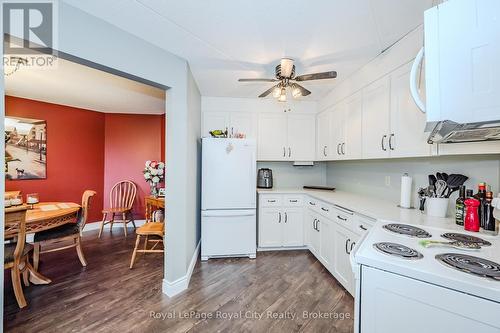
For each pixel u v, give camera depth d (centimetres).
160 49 194
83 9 145
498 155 138
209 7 142
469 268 80
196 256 280
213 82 274
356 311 94
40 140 351
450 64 78
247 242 286
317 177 380
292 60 206
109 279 233
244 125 337
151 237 366
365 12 145
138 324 167
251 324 167
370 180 261
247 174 286
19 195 251
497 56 71
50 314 177
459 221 141
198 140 305
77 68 236
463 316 71
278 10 144
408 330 81
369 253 95
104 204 425
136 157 437
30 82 274
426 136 149
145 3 139
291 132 346
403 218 156
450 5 78
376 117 202
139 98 341
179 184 212
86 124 402
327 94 307
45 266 262
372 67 208
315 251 279
